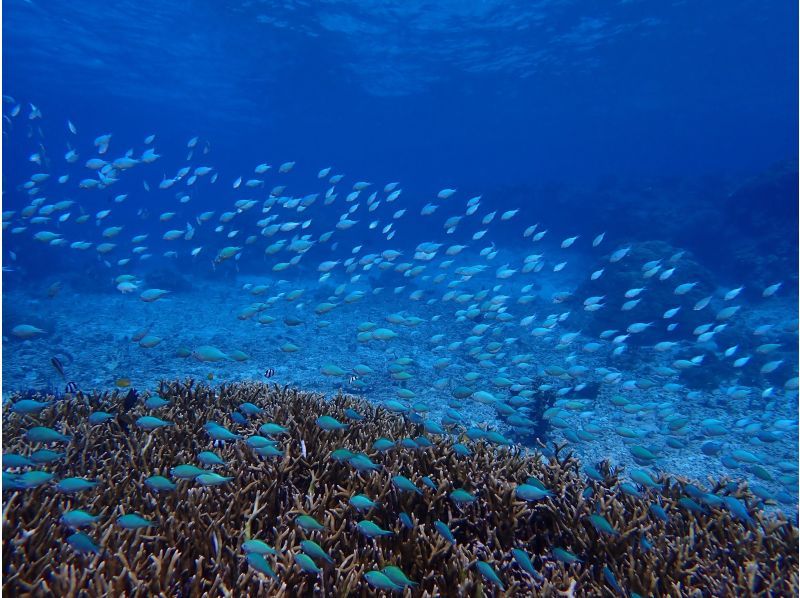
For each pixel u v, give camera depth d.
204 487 3.80
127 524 2.97
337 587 2.88
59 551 2.94
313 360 13.59
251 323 18.25
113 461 4.32
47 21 30.48
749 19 31.67
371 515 3.71
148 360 12.71
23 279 24.94
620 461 8.16
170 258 33.97
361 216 43.06
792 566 3.50
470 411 10.27
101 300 21.67
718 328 10.69
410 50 35.84
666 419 9.54
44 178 13.73
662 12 30.23
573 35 33.22
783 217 23.12
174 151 111.19
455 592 3.00
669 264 17.89
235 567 2.94
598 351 15.48
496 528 3.72
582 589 3.13
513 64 39.34
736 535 3.88
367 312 20.84
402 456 4.66
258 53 36.28
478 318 18.45
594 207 34.03
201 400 6.36
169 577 2.77
